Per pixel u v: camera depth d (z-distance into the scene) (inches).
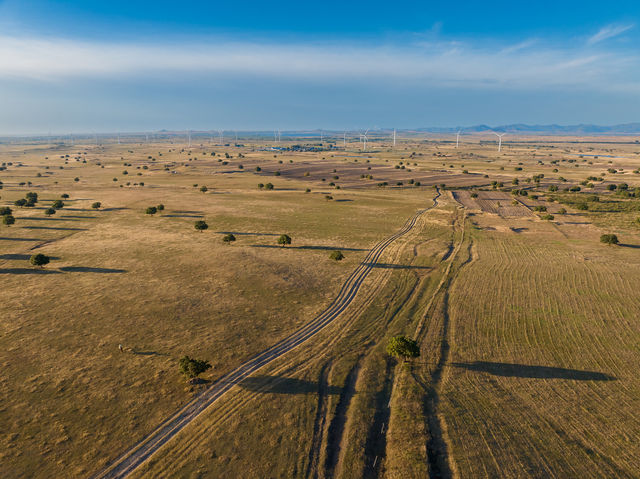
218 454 983.6
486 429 1084.5
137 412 1129.4
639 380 1309.1
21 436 1026.7
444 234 3309.5
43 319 1664.6
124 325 1627.7
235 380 1291.8
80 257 2549.2
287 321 1718.8
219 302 1877.5
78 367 1330.0
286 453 992.9
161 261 2471.7
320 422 1110.4
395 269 2418.8
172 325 1637.6
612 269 2368.4
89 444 1010.7
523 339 1577.3
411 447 1016.9
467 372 1357.0
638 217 3786.9
